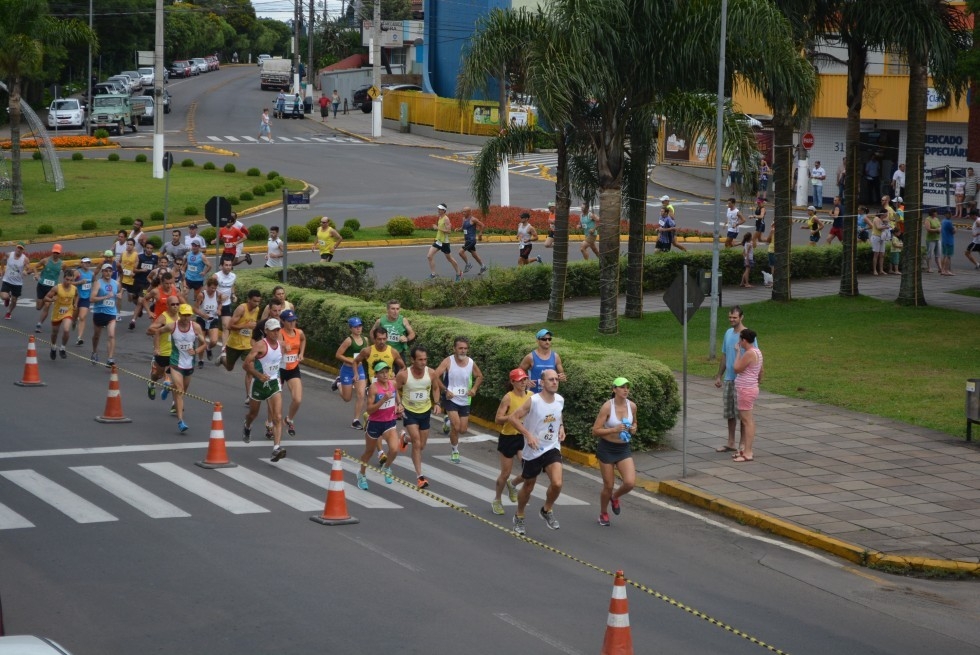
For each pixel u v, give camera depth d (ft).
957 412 68.28
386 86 318.24
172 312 67.41
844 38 102.99
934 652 35.58
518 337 69.31
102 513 46.32
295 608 36.04
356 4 391.24
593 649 33.58
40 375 76.74
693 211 177.06
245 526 45.24
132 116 264.72
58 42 174.70
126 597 36.60
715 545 46.85
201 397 72.02
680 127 88.33
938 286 116.78
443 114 271.49
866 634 36.88
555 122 85.92
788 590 41.37
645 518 50.65
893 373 78.79
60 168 186.50
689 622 36.83
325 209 170.50
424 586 38.81
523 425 46.80
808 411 68.95
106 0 335.88
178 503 48.29
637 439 61.21
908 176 102.83
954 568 43.73
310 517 46.96
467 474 57.31
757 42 84.48
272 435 62.18
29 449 57.16
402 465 58.18
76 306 87.61
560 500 53.26
